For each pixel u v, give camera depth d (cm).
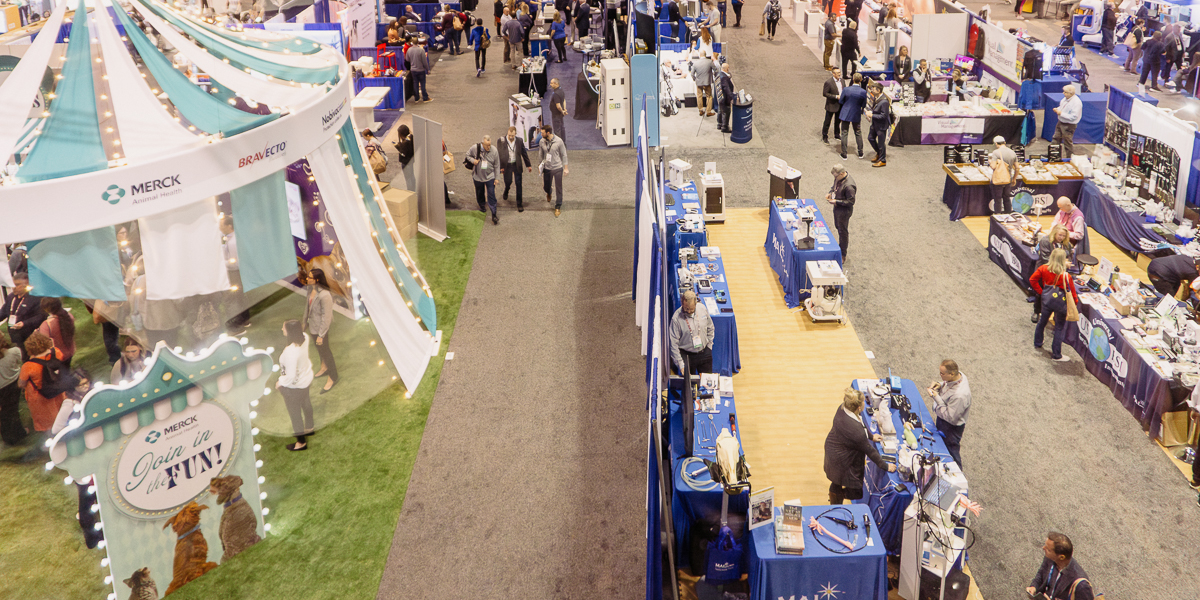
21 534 781
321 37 1933
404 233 1370
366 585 736
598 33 2673
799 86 2198
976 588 736
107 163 742
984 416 953
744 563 729
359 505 827
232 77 939
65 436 633
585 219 1461
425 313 1113
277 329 1070
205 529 737
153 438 682
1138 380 930
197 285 834
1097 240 1352
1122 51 2467
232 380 722
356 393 992
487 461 888
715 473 734
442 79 2284
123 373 837
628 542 786
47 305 919
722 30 2825
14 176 720
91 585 729
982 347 1086
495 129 1869
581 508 825
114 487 670
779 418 960
